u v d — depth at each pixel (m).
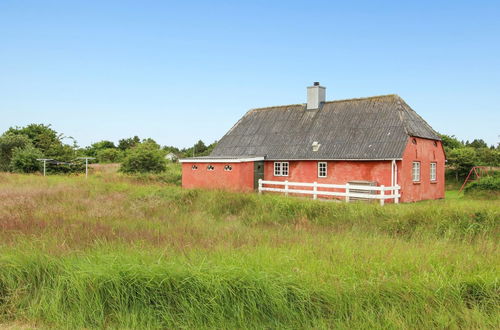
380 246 8.27
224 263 6.38
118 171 35.22
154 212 13.44
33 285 6.33
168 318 5.65
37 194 15.74
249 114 31.44
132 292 5.89
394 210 12.71
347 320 5.51
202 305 5.70
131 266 6.10
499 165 34.03
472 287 6.09
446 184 33.09
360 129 23.48
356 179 22.12
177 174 30.17
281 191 22.64
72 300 5.99
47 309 5.92
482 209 11.93
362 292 5.85
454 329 5.39
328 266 6.52
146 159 33.91
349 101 26.11
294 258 6.93
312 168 24.02
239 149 28.20
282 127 27.73
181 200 15.64
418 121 23.86
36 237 8.18
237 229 10.67
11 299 6.12
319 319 5.59
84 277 6.00
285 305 5.64
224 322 5.59
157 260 6.53
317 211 13.39
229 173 24.33
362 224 12.09
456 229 11.03
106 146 68.00
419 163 22.59
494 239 10.27
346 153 22.50
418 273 6.48
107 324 5.73
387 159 20.75
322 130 25.19
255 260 6.55
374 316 5.55
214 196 15.49
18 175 27.66
